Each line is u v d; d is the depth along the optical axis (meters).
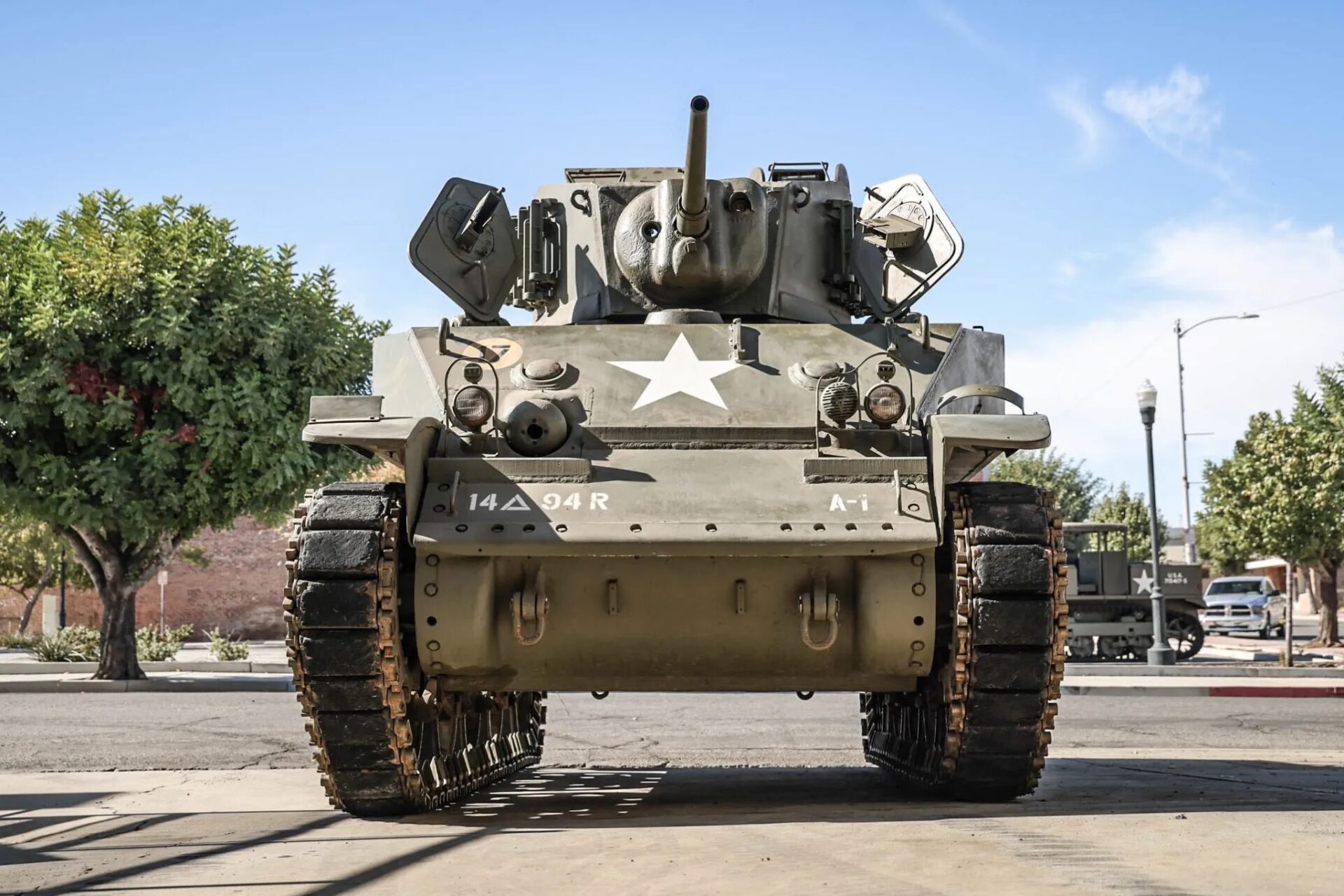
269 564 45.38
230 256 22.45
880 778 10.59
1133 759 11.82
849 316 11.45
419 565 7.72
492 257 11.10
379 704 7.71
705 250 10.14
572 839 7.18
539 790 9.97
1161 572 32.03
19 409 21.28
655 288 10.42
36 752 13.08
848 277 11.05
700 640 8.07
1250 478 37.06
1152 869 6.05
